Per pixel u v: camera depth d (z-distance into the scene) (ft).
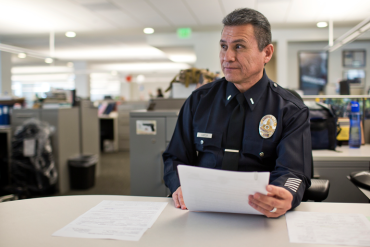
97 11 14.48
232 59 2.81
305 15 15.21
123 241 1.95
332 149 5.90
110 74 43.06
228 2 13.35
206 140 3.19
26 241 1.96
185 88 7.72
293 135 2.90
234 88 3.17
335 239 1.96
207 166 3.21
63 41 21.35
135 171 6.78
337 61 19.57
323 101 6.95
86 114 11.58
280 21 16.34
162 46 20.11
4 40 20.62
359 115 6.15
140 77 37.86
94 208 2.57
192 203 2.36
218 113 3.22
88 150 11.73
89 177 10.43
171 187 2.99
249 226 2.20
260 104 3.09
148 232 2.10
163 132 6.64
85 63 31.37
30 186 9.33
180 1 13.14
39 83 48.57
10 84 22.72
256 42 2.81
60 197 2.89
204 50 19.26
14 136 9.34
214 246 1.89
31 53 15.97
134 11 14.56
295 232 2.07
